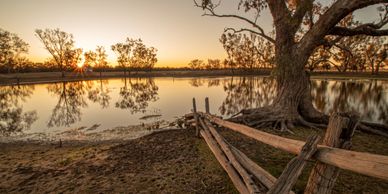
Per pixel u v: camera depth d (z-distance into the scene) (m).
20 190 4.45
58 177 4.98
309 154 1.85
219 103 19.06
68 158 6.31
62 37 60.12
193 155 6.07
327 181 1.86
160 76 77.88
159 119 13.23
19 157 6.63
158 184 4.46
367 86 32.12
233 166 4.11
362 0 6.66
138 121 12.77
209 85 39.53
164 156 6.13
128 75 81.25
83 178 4.88
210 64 106.50
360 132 8.28
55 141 9.05
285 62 8.93
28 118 13.98
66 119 13.57
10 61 56.91
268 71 83.62
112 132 10.34
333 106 16.50
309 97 9.32
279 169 4.85
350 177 4.40
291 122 8.95
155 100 21.38
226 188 4.16
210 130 6.74
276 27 9.24
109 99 22.88
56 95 26.80
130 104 19.33
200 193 4.04
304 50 8.73
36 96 25.81
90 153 6.72
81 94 27.66
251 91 28.56
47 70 82.19
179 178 4.68
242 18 10.24
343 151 1.62
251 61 70.56
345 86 32.34
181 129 9.42
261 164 5.17
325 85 34.38
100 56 77.69
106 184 4.54
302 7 8.38
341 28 8.48
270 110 9.47
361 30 8.35
